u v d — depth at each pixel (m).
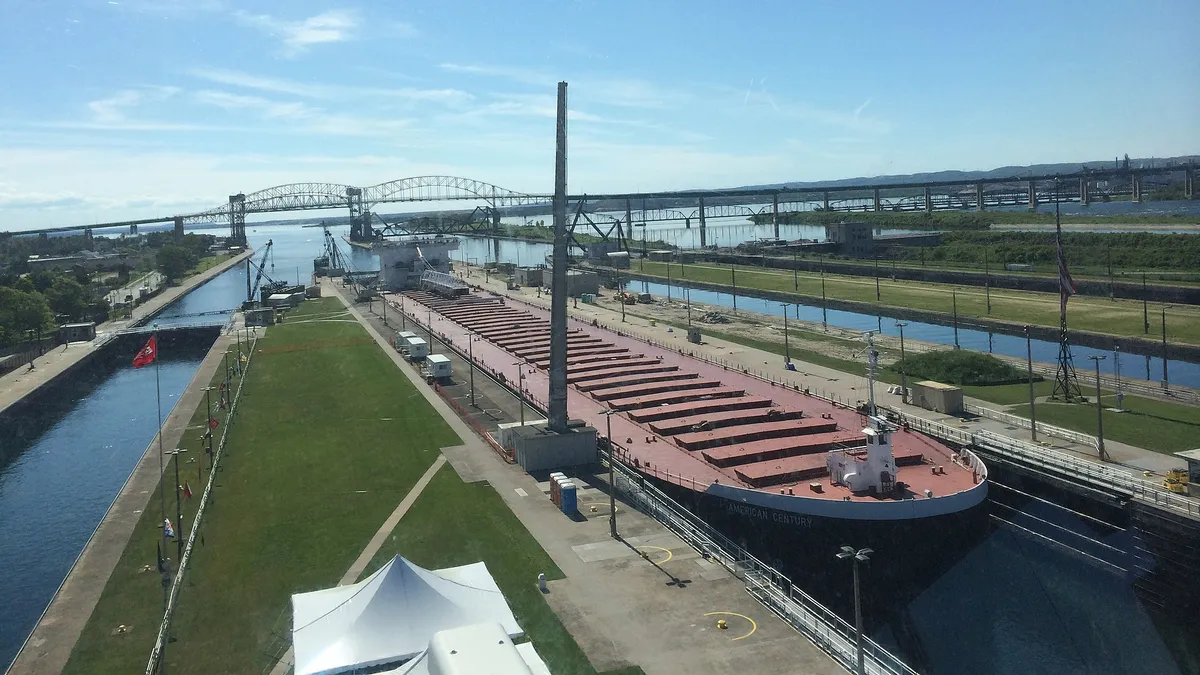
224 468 104.12
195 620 65.00
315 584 70.25
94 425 153.62
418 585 55.75
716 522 82.19
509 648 46.22
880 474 78.06
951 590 75.81
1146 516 76.38
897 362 146.12
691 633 60.44
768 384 125.75
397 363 167.88
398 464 102.00
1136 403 114.88
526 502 87.25
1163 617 73.94
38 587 87.19
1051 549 83.94
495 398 132.88
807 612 63.78
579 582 68.69
